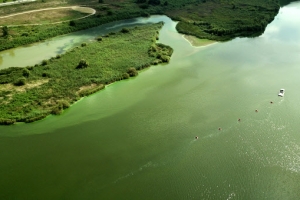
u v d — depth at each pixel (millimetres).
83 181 45031
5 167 47438
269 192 43500
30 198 42375
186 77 73938
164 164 48062
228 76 74375
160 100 64375
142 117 58969
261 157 49469
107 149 51000
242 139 53375
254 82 71562
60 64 77562
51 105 61281
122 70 75438
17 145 51719
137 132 55031
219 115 59594
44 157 49344
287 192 43562
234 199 42469
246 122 57656
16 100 62188
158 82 71688
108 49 87125
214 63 81438
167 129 55844
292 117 58875
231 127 56312
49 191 43406
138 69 77250
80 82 69375
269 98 64938
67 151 50562
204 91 67750
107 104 63000
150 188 43875
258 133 54781
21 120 56969
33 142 52406
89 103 63250
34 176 45875
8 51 88062
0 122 56125
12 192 43281
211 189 43844
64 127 56094
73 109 61219
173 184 44562
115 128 56000
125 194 42969
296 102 63469
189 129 55812
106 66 77188
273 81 71938
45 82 69625
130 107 62031
